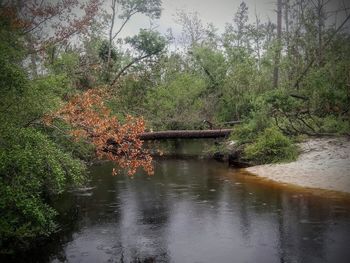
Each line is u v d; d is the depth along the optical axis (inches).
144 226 313.9
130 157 359.9
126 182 489.7
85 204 383.6
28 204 254.7
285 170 515.2
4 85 301.6
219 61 953.5
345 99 631.2
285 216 326.3
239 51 956.0
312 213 331.3
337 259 236.4
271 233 286.2
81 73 668.7
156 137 682.8
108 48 815.7
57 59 623.2
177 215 342.0
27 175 277.7
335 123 618.2
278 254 247.6
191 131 695.7
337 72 647.1
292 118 656.4
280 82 903.1
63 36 529.0
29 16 461.4
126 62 845.2
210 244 270.1
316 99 645.9
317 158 531.5
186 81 856.3
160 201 391.5
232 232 292.7
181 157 737.6
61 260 249.4
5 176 266.7
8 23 354.6
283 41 866.1
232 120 868.0
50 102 364.2
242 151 633.6
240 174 531.8
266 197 395.5
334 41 781.9
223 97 876.6
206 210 354.9
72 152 450.0
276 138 580.4
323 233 281.4
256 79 853.2
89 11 551.2
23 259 252.1
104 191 439.5
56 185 331.9
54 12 489.4
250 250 256.4
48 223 300.0
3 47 304.3
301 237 275.1
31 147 285.3
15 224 270.2
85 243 278.5
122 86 758.5
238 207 361.4
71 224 321.7
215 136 709.9
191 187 454.9
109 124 345.7
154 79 847.1
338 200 370.0
